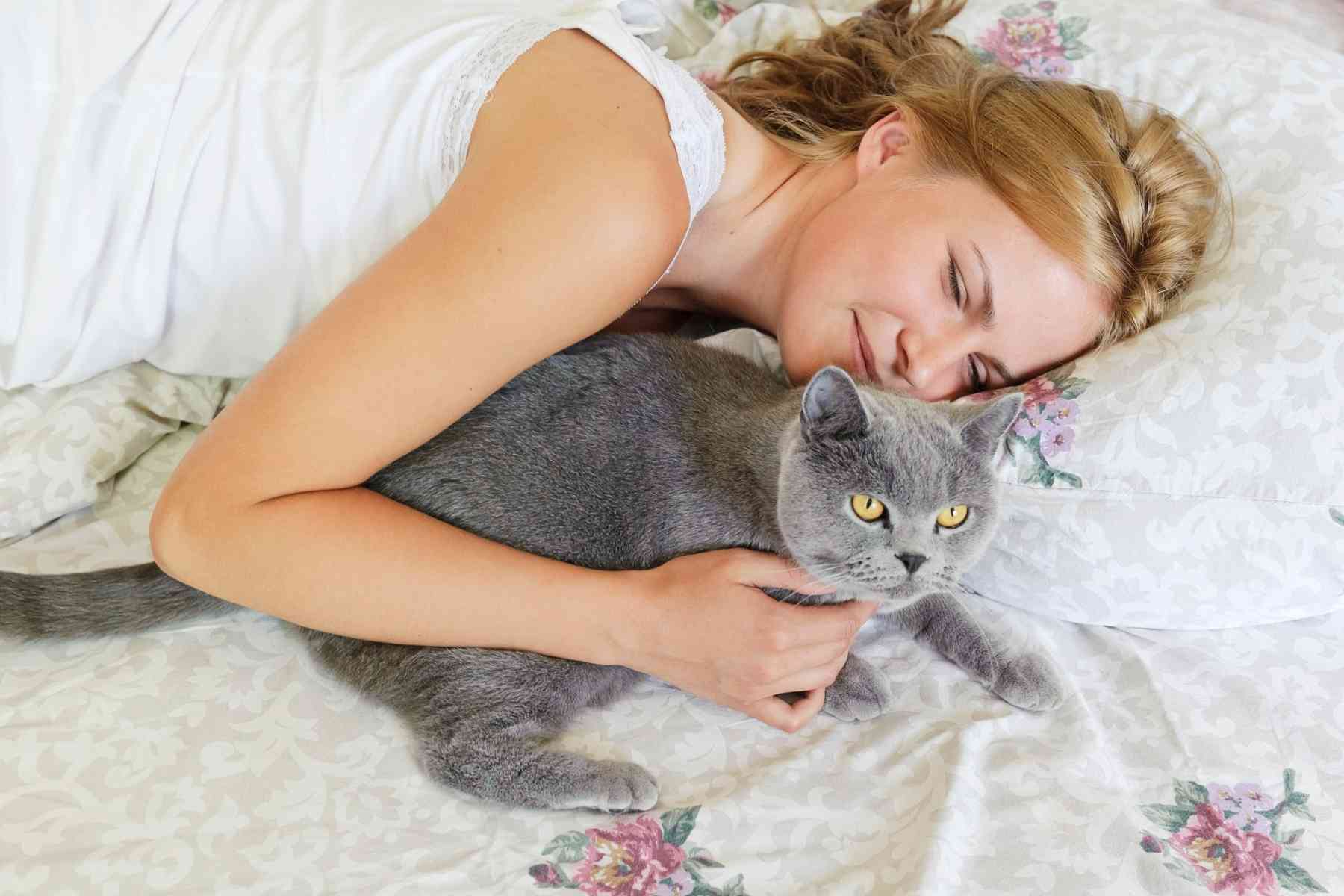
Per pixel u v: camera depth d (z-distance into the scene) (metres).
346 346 0.93
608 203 0.96
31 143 1.18
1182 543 1.21
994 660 1.18
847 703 1.12
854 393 1.00
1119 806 1.03
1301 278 1.23
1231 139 1.37
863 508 1.03
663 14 1.74
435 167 1.12
